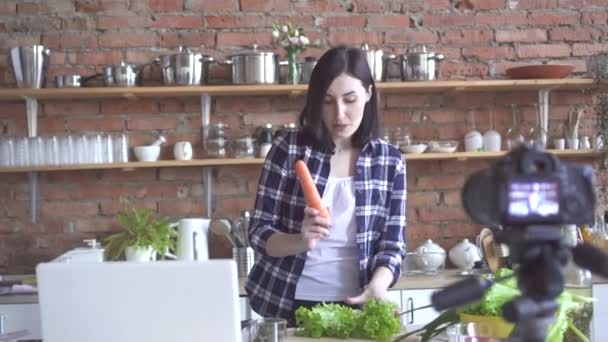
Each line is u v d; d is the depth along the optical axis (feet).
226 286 4.16
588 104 12.38
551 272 2.49
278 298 6.70
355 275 6.68
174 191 11.98
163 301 4.19
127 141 11.71
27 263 11.82
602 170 12.07
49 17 11.83
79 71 11.86
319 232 5.78
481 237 9.23
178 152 11.51
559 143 11.96
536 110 12.35
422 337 5.05
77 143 11.23
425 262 11.15
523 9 12.39
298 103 12.07
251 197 12.06
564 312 4.43
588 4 12.49
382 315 5.13
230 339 4.21
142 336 4.23
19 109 11.80
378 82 11.48
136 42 11.92
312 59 11.39
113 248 11.00
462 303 2.64
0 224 11.79
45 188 11.85
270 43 12.05
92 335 4.25
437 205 12.26
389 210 6.86
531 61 12.39
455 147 11.84
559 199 2.52
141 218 10.98
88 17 11.87
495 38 12.34
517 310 2.51
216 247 11.94
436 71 11.60
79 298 4.22
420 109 12.28
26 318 10.03
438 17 12.26
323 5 12.12
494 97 12.34
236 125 12.03
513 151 2.60
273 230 6.53
